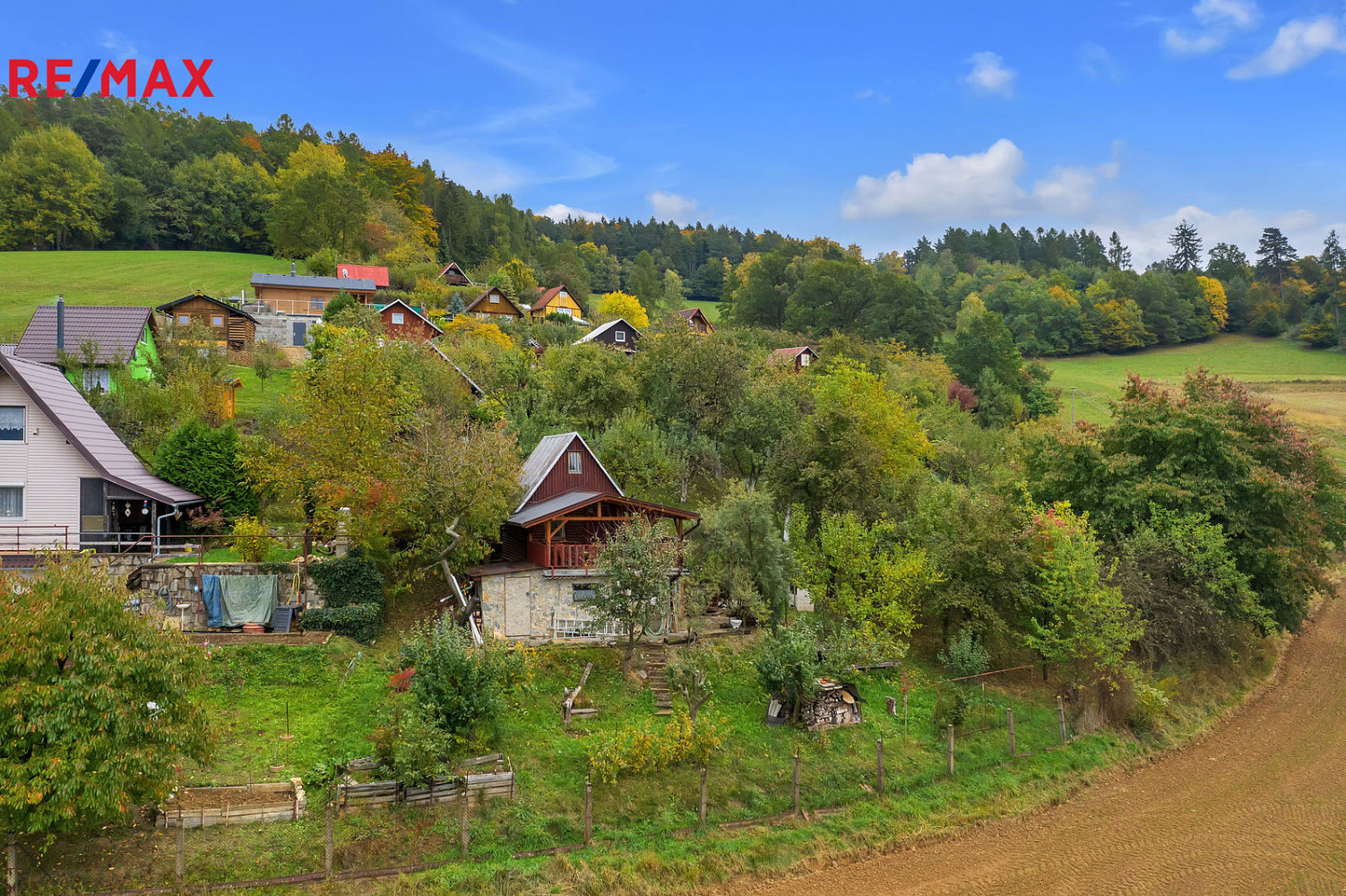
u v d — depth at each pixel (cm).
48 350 4525
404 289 9738
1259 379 11400
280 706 2450
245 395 5353
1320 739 3191
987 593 3406
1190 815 2594
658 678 2969
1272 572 3688
